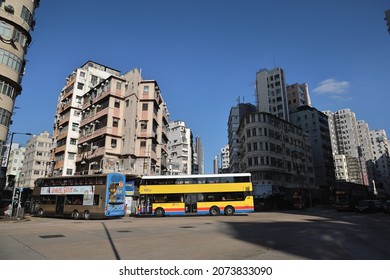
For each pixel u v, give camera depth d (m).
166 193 28.69
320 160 78.00
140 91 43.31
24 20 27.06
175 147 90.12
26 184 82.69
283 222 20.69
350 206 40.09
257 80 84.19
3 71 24.91
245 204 27.84
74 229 15.91
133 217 29.88
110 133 39.38
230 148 91.75
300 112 84.19
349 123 121.38
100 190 26.31
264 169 52.44
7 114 25.52
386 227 17.48
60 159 48.25
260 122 55.62
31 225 18.97
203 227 17.12
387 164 122.94
